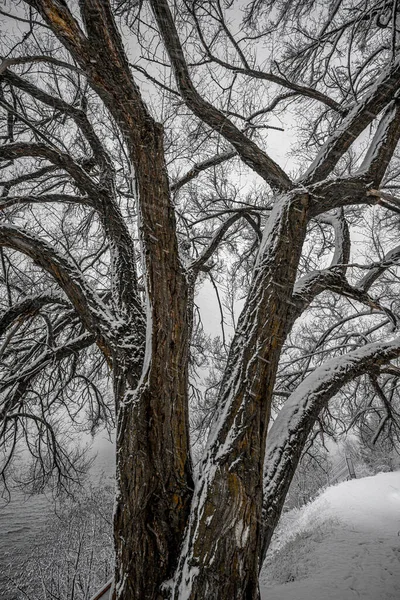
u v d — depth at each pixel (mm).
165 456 2738
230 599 2223
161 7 3521
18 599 7727
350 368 4078
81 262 6691
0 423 5512
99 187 4617
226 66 4992
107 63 2783
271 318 3287
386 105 4543
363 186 4098
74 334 6906
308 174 4430
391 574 5293
